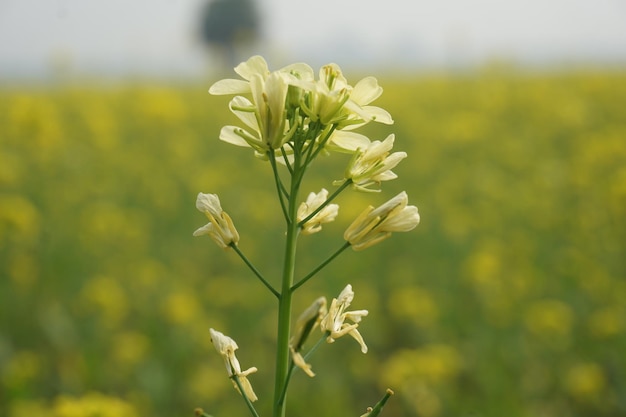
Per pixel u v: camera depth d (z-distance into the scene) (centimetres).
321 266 38
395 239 111
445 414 68
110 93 268
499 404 68
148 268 97
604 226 118
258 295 90
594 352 79
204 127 209
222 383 71
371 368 78
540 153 174
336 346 79
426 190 141
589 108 216
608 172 151
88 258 102
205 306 93
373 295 88
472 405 69
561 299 94
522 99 228
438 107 229
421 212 127
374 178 38
